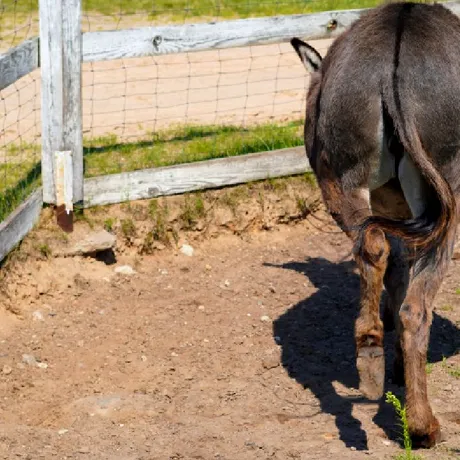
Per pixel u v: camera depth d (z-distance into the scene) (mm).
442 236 3805
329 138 4000
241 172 5441
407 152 3820
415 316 3848
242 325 4797
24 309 4777
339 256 5398
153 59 7598
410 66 3854
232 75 7215
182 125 6105
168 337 4684
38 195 5027
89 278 5004
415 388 3867
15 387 4340
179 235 5309
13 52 4781
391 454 3945
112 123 6156
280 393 4352
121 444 4016
